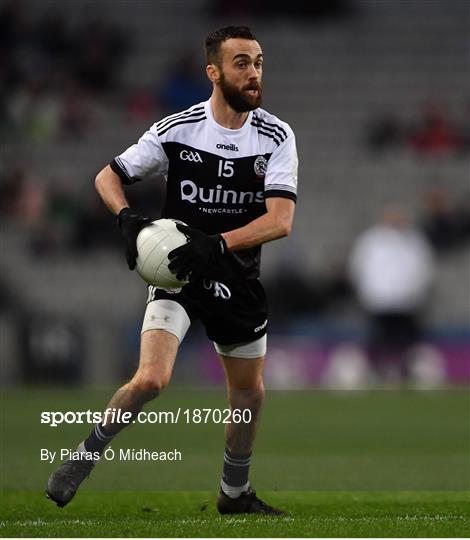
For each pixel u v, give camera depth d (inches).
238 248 771.4
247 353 821.2
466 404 2049.7
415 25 3661.4
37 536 698.8
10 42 3452.3
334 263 2755.9
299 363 2539.4
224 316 804.0
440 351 2511.1
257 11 3690.9
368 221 3137.3
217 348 829.8
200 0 3703.3
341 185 3233.3
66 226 2960.1
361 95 3489.2
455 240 2906.0
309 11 3690.9
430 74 3543.3
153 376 762.2
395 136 3361.2
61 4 3614.7
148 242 752.3
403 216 2974.9
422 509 876.0
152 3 3673.7
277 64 3570.4
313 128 3395.7
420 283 2465.6
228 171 797.9
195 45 3592.5
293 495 984.9
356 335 2519.7
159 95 3427.7
